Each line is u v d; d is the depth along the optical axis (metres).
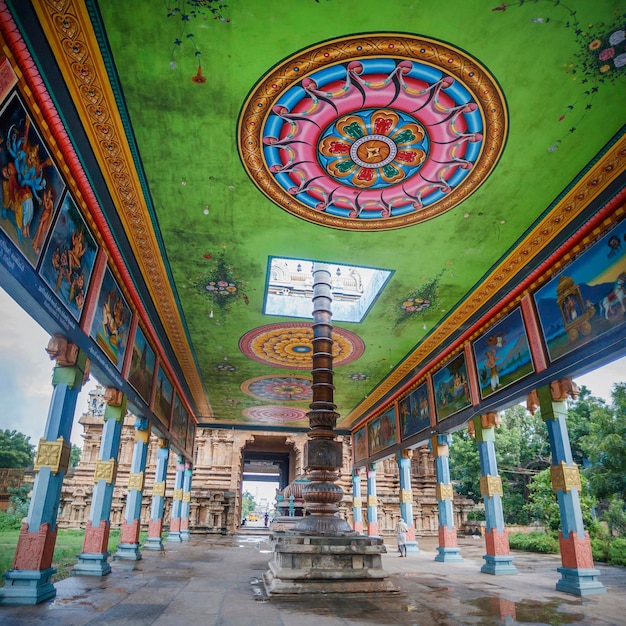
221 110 6.62
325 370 10.17
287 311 12.93
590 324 8.40
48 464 6.91
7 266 5.27
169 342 14.56
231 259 10.24
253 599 7.16
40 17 5.13
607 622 5.88
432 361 15.19
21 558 6.49
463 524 27.08
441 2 5.28
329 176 7.90
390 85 6.30
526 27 5.53
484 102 6.51
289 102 6.54
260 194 8.29
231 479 26.56
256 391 19.88
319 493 9.30
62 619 5.43
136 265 10.12
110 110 6.49
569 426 26.33
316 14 5.41
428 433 15.20
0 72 4.85
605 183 7.70
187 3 5.24
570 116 6.67
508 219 8.87
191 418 22.34
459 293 11.50
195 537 22.34
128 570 9.93
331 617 5.98
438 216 8.86
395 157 7.52
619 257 7.80
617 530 17.52
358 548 8.26
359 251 9.98
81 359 7.70
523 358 10.34
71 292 7.24
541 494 21.88
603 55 5.82
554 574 10.80
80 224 7.49
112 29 5.47
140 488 12.39
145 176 7.80
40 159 6.00
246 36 5.63
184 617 5.77
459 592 8.12
